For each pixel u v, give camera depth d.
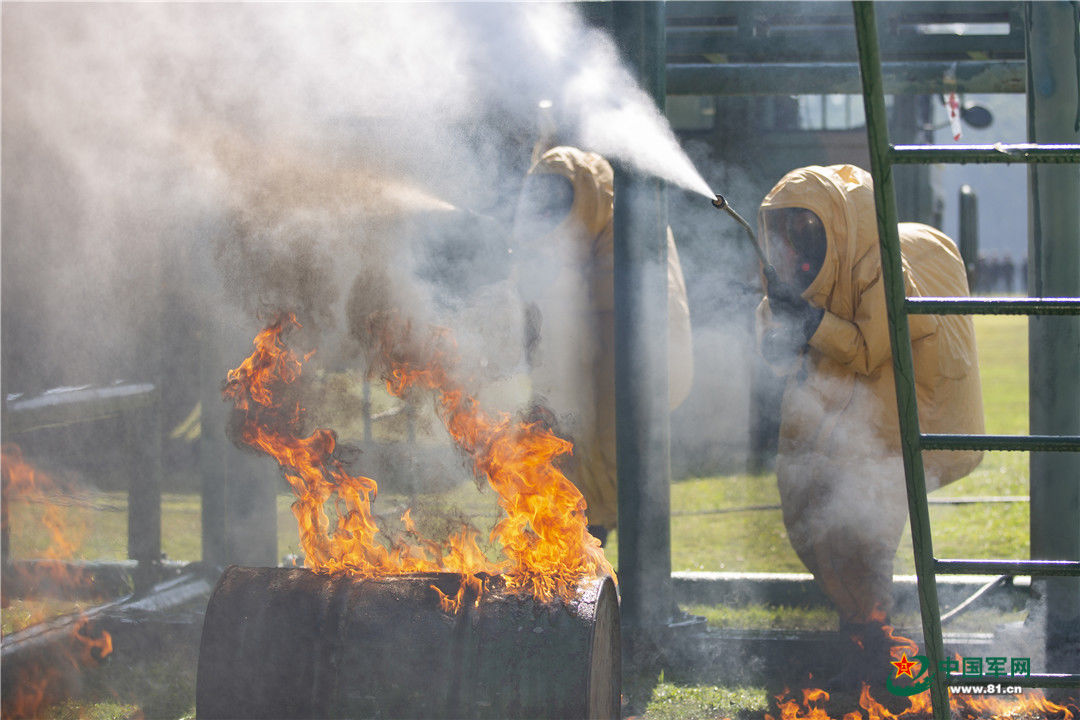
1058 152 4.20
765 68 8.59
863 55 4.14
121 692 6.91
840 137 14.34
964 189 12.04
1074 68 6.77
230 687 4.79
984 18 8.88
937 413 6.68
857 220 6.56
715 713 6.45
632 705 6.58
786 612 8.41
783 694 6.72
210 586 8.76
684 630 7.36
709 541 11.12
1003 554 10.37
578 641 4.67
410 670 4.69
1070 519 6.95
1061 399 6.93
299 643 4.79
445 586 4.89
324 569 5.22
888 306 4.43
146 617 8.01
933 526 11.80
